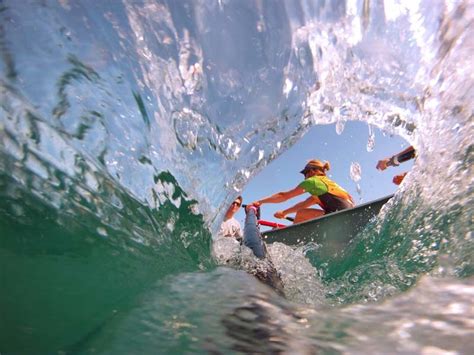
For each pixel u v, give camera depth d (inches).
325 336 20.6
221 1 48.1
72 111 35.4
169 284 29.0
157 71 43.5
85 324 21.8
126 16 42.8
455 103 46.0
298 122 53.9
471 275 28.8
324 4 50.4
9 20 35.7
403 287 35.4
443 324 20.1
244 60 48.8
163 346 19.9
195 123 46.4
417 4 48.8
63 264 26.9
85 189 33.2
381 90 53.0
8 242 26.2
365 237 62.0
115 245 31.8
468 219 35.5
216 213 49.1
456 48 46.3
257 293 27.4
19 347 19.2
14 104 32.0
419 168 51.6
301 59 51.1
